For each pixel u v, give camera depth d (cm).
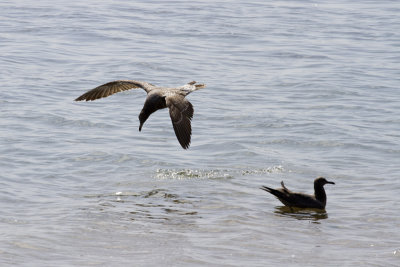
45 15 4156
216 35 3709
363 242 1252
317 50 3406
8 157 1770
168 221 1343
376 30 3962
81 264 1109
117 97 2523
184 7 4619
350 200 1512
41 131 2033
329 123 2180
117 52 3247
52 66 2939
